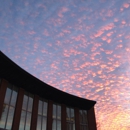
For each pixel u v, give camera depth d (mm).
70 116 24938
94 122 26422
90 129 25406
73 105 26047
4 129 15633
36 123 19922
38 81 20312
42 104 22250
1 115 16062
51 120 21953
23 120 18562
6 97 17422
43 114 21641
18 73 18141
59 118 23391
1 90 16719
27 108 19750
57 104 24484
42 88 21422
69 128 23625
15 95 18828
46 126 21141
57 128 22297
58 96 23578
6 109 16906
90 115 26969
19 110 18297
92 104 27016
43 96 22625
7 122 16562
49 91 22250
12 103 18000
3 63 16391
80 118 25812
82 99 25719
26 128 18578
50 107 22859
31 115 19938
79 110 26688
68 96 24219
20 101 18875
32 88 20719
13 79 18438
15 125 17141
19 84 19375
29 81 19672
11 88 18562
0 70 16828
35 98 21359
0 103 16156
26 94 20469
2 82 17203
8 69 17156
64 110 24547
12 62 16953
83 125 25375
